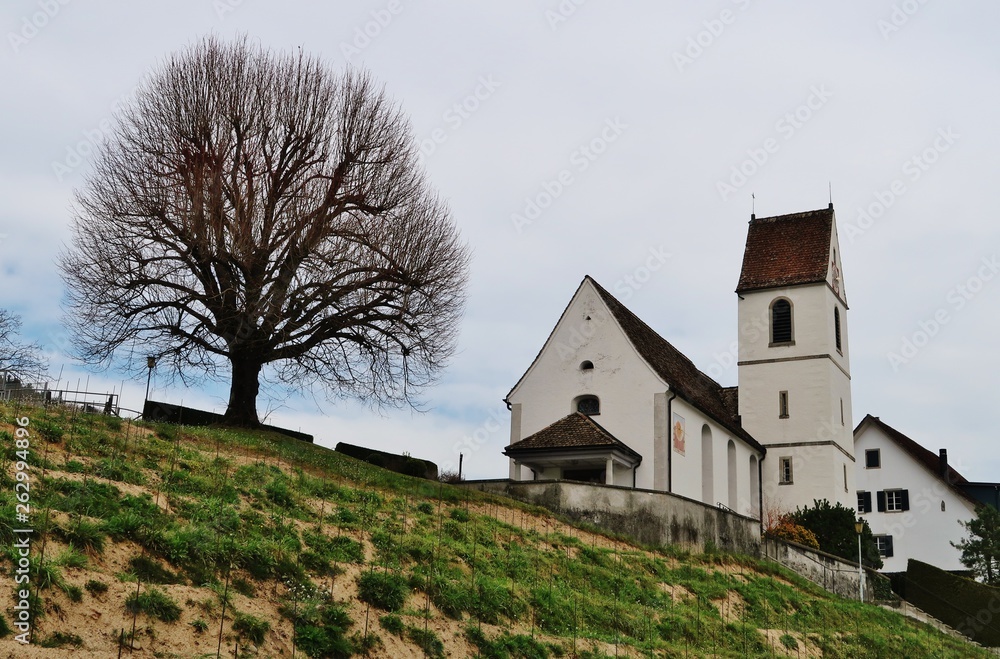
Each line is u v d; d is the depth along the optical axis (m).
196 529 19.22
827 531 51.69
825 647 30.75
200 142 37.22
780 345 58.44
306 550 20.94
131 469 22.30
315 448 35.66
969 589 47.44
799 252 60.22
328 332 38.09
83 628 14.93
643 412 45.19
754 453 56.59
